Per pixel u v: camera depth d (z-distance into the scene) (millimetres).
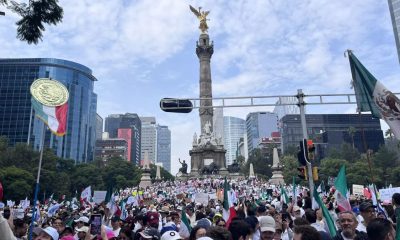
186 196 54812
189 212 22438
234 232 8617
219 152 109938
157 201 48375
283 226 14039
